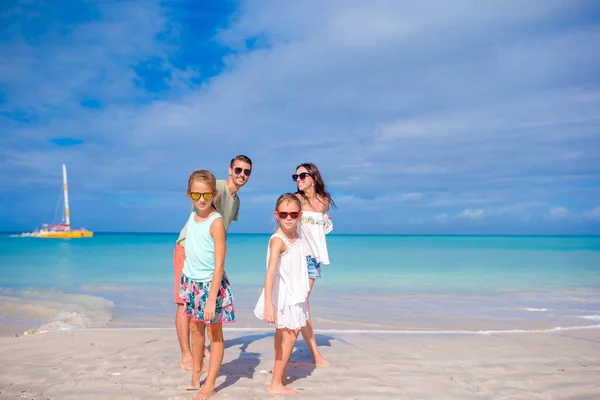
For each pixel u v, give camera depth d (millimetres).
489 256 23172
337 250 31484
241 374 3867
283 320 3332
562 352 4656
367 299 8883
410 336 5414
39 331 5793
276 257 3346
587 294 9523
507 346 4898
